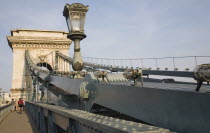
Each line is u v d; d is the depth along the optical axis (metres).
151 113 2.06
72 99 4.75
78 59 5.47
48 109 5.58
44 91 12.75
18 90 45.97
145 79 9.48
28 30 50.97
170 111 1.82
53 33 52.38
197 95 1.57
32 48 48.62
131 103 2.41
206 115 1.49
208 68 1.82
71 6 5.27
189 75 7.52
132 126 1.79
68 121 3.39
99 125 2.04
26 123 14.28
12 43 48.03
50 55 48.47
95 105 3.77
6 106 22.00
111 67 13.23
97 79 3.67
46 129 6.98
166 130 1.64
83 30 5.41
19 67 47.44
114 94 2.79
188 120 1.64
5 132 10.79
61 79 6.37
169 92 1.83
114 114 4.04
